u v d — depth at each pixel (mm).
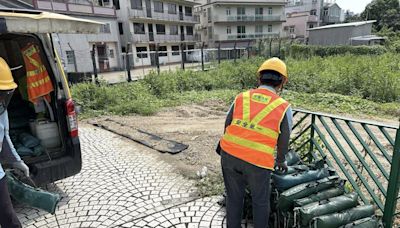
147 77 11758
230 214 2504
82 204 3375
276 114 2221
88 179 4020
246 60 17719
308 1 65000
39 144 3488
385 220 2535
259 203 2332
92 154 5012
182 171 4223
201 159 4754
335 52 25531
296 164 3111
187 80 12625
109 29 29406
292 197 2531
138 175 4125
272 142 2217
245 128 2266
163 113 8789
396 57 17391
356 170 2934
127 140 5844
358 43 35906
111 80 13969
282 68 2346
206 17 47719
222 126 7234
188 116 8430
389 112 8516
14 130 3756
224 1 44875
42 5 22562
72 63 22688
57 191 3691
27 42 3686
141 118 8008
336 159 3135
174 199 3428
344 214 2414
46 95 3600
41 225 3000
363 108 8906
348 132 6812
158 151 5141
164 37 39031
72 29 3137
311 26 59562
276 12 49250
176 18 40344
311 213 2344
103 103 9031
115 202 3398
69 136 3541
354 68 11867
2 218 2068
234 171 2346
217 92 11914
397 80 10516
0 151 2162
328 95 10016
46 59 3416
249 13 47375
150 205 3311
